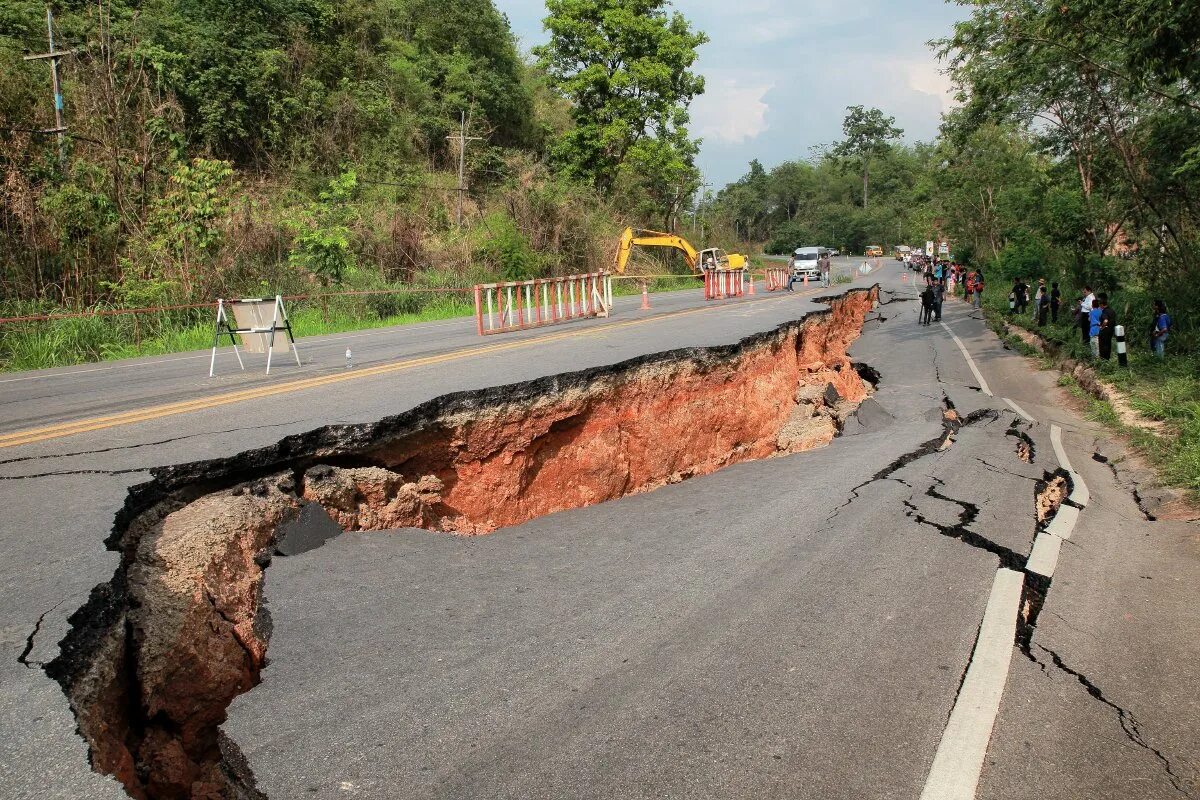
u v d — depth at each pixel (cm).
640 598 530
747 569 587
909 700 404
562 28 4834
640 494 937
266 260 2447
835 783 336
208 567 505
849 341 2439
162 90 2616
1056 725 394
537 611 505
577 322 1931
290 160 3055
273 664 425
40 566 464
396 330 1944
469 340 1577
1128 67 1523
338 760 342
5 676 358
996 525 702
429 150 3850
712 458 1205
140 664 417
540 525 756
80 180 2055
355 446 740
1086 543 680
